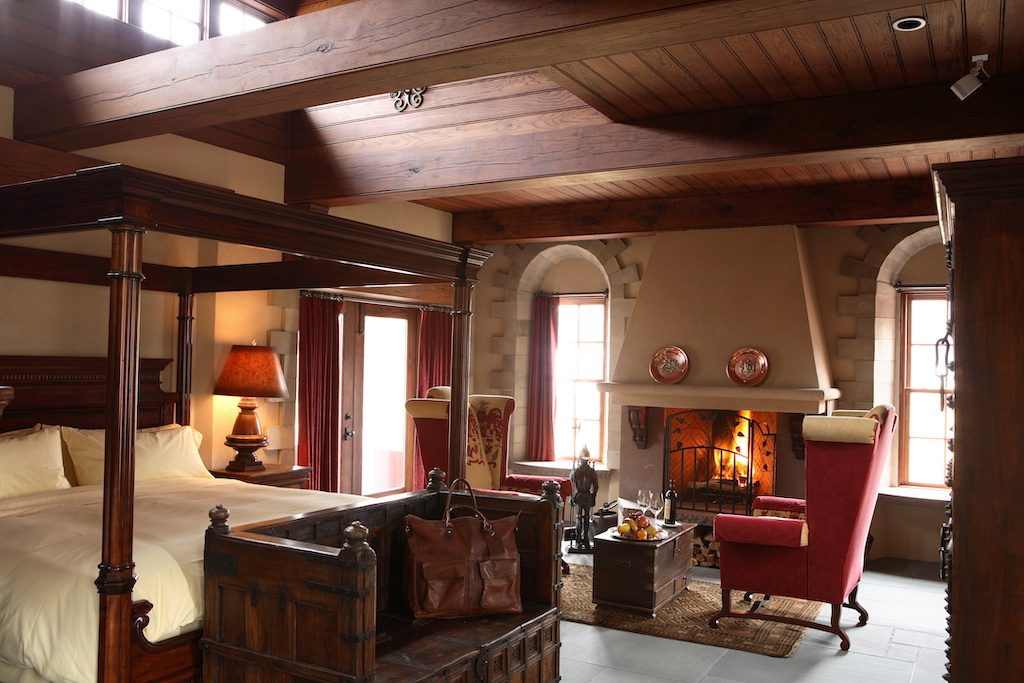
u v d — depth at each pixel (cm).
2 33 462
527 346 898
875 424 463
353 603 280
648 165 486
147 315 575
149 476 495
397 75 347
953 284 280
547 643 392
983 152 518
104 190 300
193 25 578
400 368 854
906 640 506
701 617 543
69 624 299
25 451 443
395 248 423
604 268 844
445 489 436
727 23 280
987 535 274
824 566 487
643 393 761
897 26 348
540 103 521
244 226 343
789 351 715
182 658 320
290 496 452
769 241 734
